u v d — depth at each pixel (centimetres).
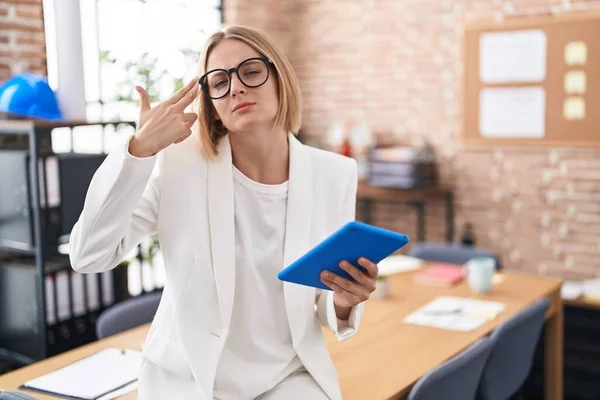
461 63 499
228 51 161
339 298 169
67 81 329
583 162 462
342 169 182
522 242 490
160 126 147
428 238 529
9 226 320
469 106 499
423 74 516
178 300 165
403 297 303
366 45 538
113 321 262
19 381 208
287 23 569
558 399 332
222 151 169
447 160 513
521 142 482
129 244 161
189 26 496
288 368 178
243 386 172
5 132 325
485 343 222
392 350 238
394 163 493
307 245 174
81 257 151
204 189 166
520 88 479
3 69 373
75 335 341
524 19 472
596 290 389
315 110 567
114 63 443
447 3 501
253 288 170
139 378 171
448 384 205
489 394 254
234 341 172
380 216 550
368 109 543
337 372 219
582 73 455
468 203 508
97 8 431
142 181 148
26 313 331
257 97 160
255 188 170
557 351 330
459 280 330
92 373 212
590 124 456
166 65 477
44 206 320
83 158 337
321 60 560
